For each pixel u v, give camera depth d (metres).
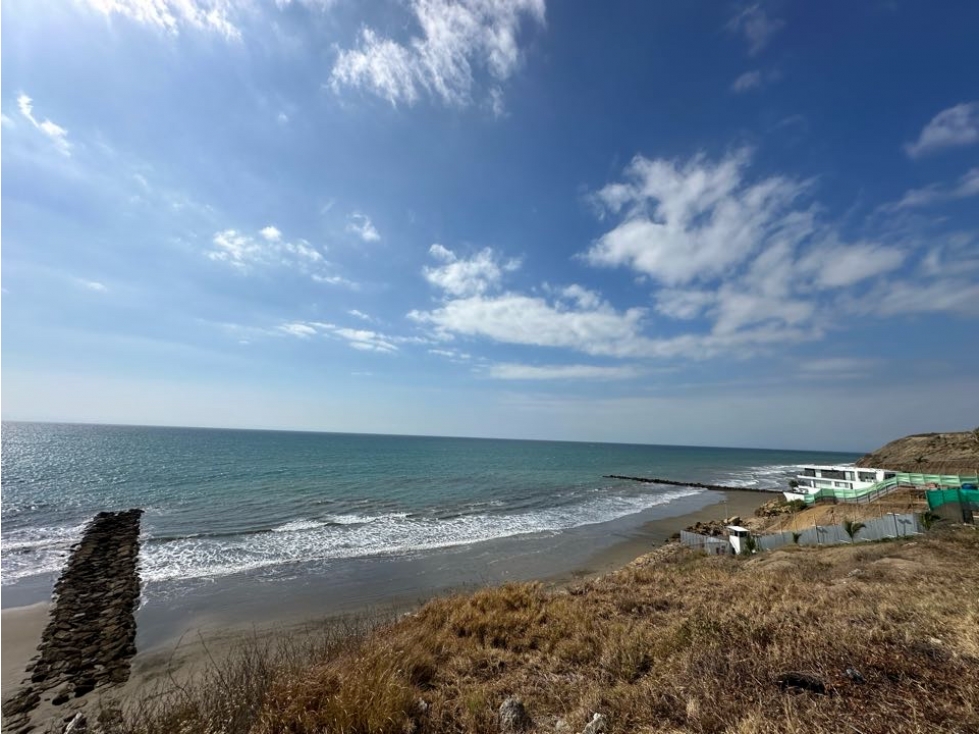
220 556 21.58
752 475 85.31
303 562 20.98
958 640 5.15
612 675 6.07
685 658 5.63
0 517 28.52
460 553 23.47
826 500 32.19
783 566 13.31
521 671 6.60
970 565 10.54
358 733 4.71
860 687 4.19
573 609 9.16
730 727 3.85
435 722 5.13
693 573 13.37
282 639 12.91
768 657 5.10
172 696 9.21
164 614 15.09
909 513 19.27
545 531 29.89
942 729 3.31
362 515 32.09
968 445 49.34
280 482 45.91
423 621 9.02
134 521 28.00
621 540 28.11
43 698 10.41
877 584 9.19
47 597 16.42
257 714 5.18
